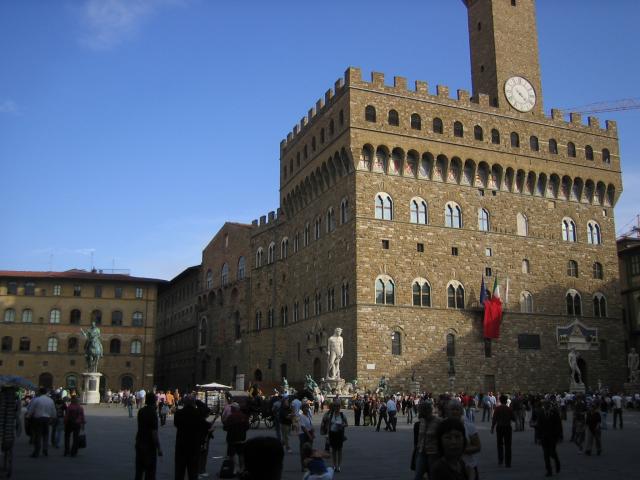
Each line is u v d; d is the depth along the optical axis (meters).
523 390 82.31
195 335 130.00
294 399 36.34
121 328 127.12
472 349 80.69
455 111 86.06
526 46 93.38
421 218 81.94
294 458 33.38
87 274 128.88
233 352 109.94
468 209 84.62
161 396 58.22
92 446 37.88
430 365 78.00
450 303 81.00
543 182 90.00
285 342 97.38
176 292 149.38
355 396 66.88
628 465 30.92
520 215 87.75
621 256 111.31
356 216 78.62
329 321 83.31
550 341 85.50
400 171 82.06
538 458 33.91
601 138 95.25
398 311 78.00
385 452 36.38
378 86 82.31
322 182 88.81
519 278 85.62
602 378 88.12
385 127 81.50
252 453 8.50
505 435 30.34
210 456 34.31
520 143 89.12
